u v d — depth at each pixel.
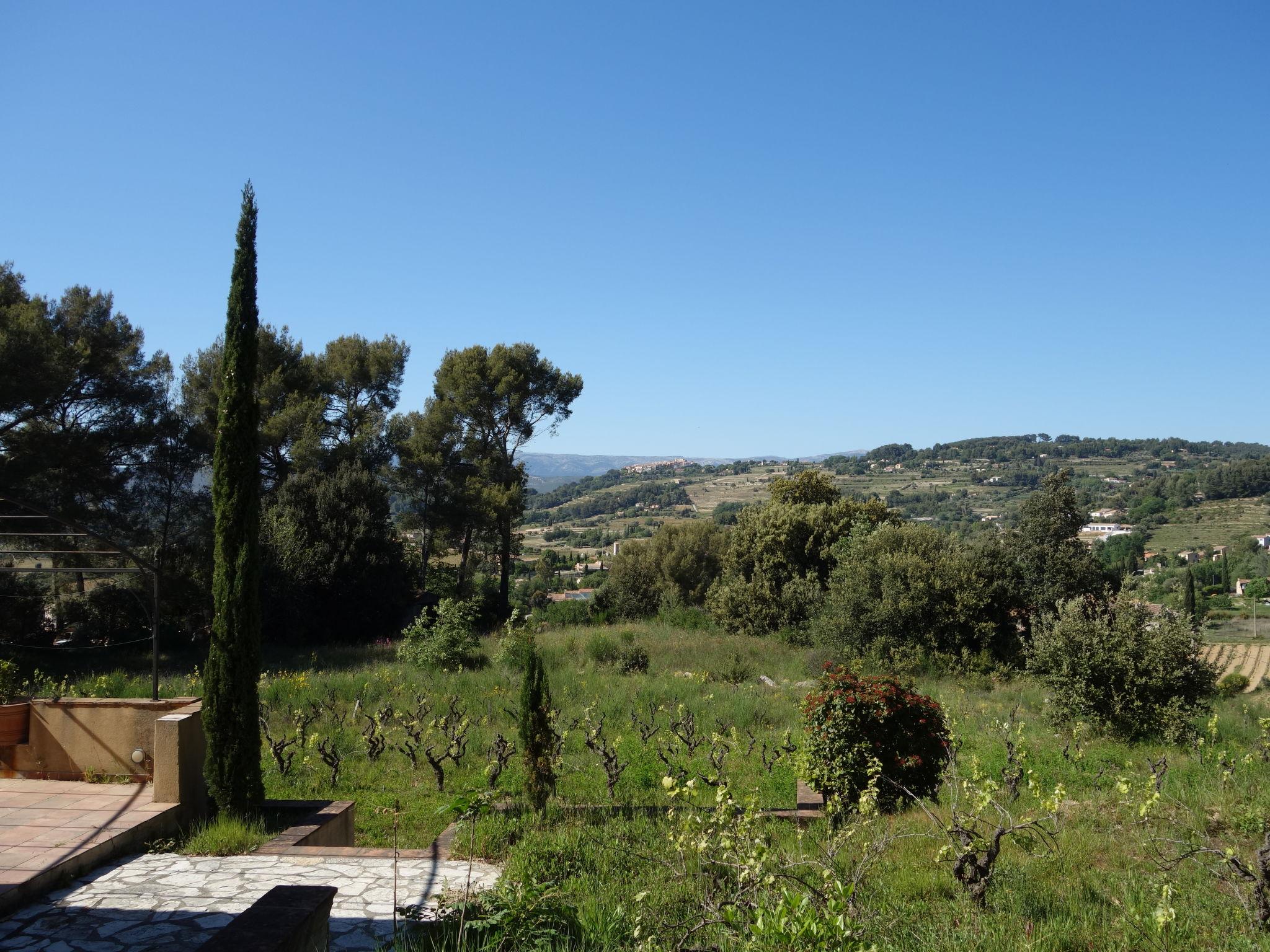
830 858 5.50
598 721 13.82
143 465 25.47
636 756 11.62
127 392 24.27
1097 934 5.22
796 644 26.86
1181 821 7.71
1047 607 22.86
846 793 8.42
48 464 21.83
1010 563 24.12
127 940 5.11
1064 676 13.41
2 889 5.55
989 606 23.38
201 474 28.45
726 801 5.26
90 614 24.81
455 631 20.41
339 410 36.41
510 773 10.73
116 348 24.14
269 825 7.79
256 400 8.32
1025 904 5.70
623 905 5.50
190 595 26.14
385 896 5.94
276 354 32.62
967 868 6.15
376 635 29.64
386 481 36.03
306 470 31.78
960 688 19.81
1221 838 7.22
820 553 30.72
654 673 20.38
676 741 12.55
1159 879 6.01
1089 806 8.46
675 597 36.38
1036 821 6.11
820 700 8.80
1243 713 15.38
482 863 6.94
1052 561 23.64
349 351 36.03
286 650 25.23
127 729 8.09
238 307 8.33
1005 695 18.78
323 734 12.67
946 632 22.92
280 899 3.70
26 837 6.56
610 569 41.75
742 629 29.88
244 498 8.04
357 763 11.59
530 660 9.00
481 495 35.25
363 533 29.27
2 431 21.14
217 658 7.80
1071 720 13.46
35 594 22.77
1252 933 5.08
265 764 11.35
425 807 9.62
